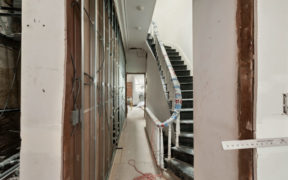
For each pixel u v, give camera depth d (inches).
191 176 59.5
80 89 35.1
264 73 22.0
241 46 24.3
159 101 133.1
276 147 22.4
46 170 24.7
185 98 107.8
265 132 22.2
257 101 22.1
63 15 25.6
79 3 35.4
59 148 25.0
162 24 212.1
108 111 78.4
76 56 33.3
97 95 55.6
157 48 149.4
